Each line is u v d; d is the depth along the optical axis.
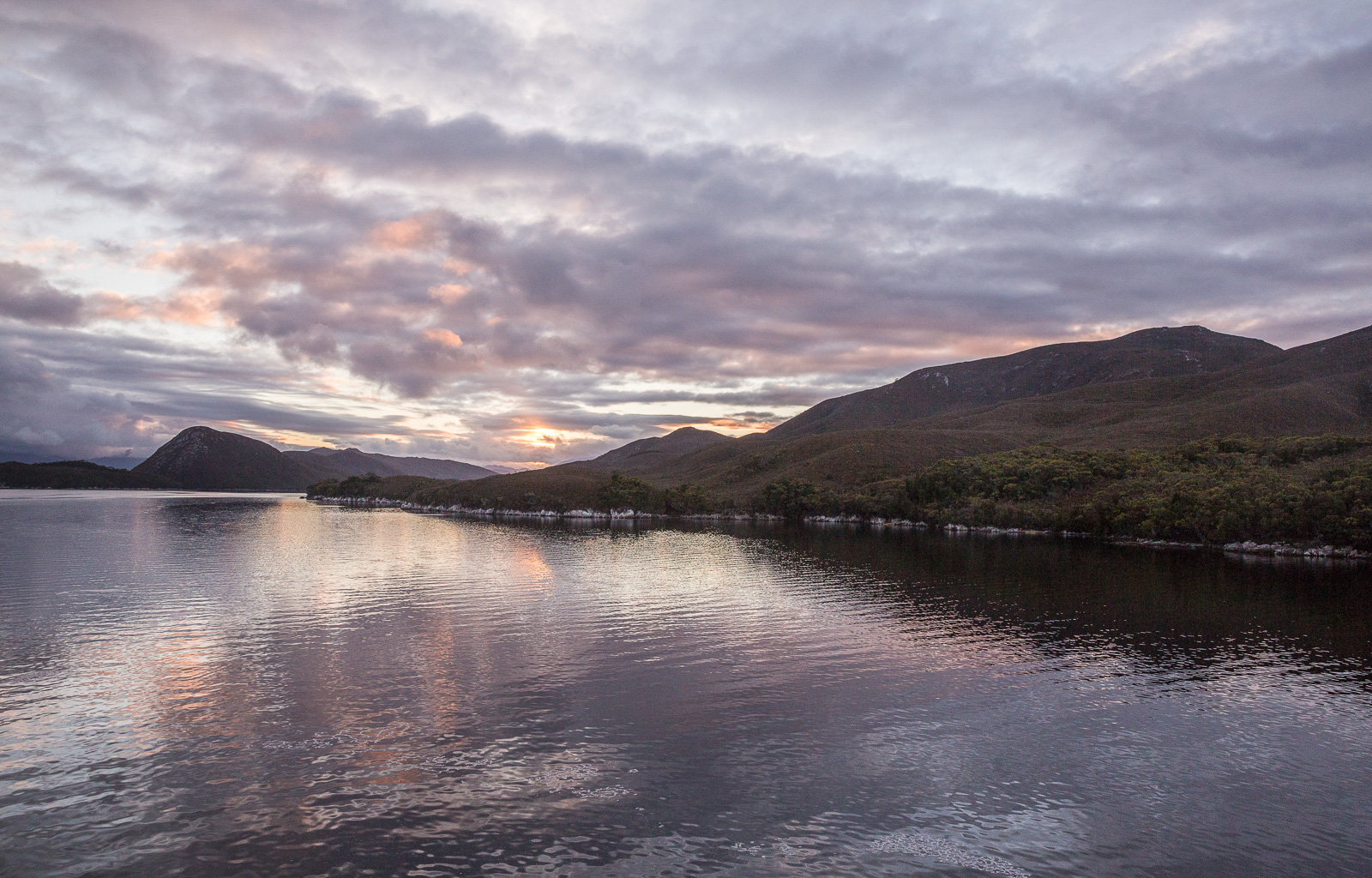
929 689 35.59
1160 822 22.64
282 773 25.17
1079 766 26.75
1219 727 30.86
